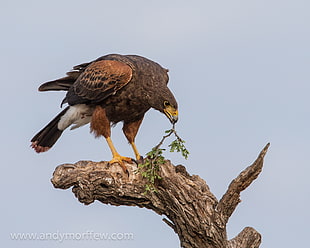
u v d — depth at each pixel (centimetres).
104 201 1216
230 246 1152
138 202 1211
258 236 1175
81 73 1455
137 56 1421
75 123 1489
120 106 1368
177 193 1141
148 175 1147
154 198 1181
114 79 1332
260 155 1032
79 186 1148
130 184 1170
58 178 1138
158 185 1167
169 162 1177
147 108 1387
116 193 1173
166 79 1417
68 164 1155
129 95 1348
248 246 1162
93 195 1182
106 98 1364
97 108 1391
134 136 1452
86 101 1404
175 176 1157
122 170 1173
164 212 1199
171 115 1307
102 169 1163
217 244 1130
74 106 1454
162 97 1316
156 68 1379
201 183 1166
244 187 1081
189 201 1130
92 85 1367
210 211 1123
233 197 1093
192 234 1147
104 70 1350
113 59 1401
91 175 1145
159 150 1148
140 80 1339
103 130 1381
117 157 1288
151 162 1154
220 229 1120
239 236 1171
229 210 1116
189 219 1128
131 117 1408
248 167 1062
